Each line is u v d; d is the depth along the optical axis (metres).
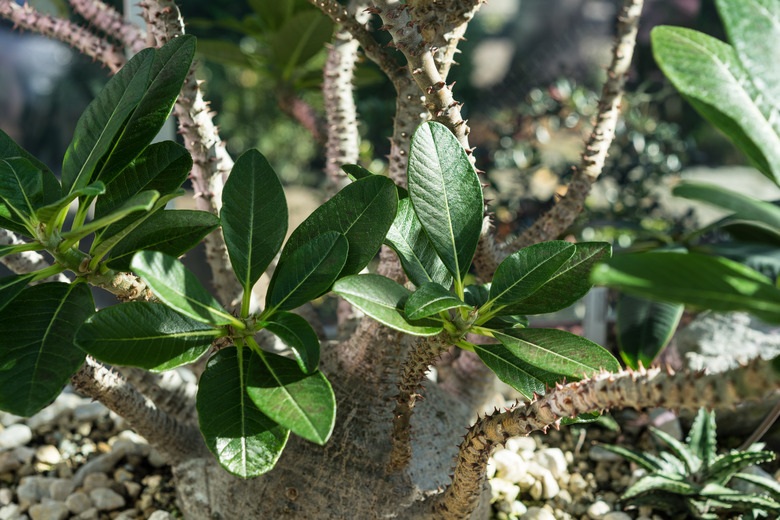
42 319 0.63
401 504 0.78
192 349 0.64
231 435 0.63
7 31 1.80
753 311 0.52
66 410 1.10
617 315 0.97
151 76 0.67
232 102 2.49
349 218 0.68
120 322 0.62
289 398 0.62
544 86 2.20
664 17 2.14
